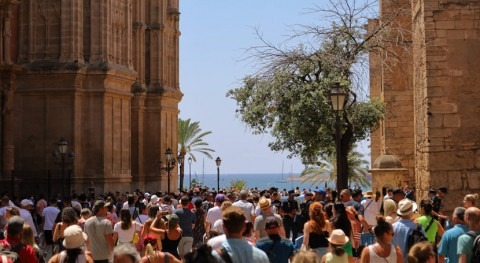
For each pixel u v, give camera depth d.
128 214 19.45
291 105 34.81
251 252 9.95
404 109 47.75
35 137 50.94
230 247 9.95
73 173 50.34
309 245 15.24
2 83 43.62
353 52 35.12
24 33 51.41
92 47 51.88
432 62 28.14
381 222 12.65
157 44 69.31
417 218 17.05
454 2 28.08
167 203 28.47
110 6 52.75
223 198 23.06
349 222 15.68
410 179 47.88
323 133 34.28
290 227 23.86
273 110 35.97
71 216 18.14
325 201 24.70
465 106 28.05
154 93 68.44
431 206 16.72
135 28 66.69
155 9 69.44
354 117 36.75
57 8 51.16
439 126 28.09
